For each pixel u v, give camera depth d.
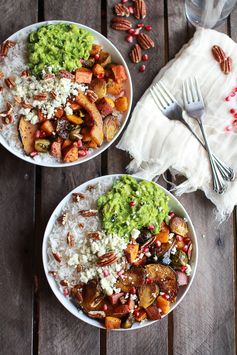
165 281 0.84
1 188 0.87
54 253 0.82
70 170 0.89
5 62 0.84
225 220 0.92
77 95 0.84
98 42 0.87
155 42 0.93
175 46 0.93
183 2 0.94
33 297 0.86
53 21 0.84
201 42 0.91
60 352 0.85
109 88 0.86
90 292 0.81
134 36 0.92
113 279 0.81
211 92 0.92
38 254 0.88
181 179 0.91
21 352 0.85
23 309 0.85
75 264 0.82
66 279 0.82
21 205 0.87
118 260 0.82
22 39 0.84
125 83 0.87
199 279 0.90
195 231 0.91
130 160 0.90
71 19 0.91
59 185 0.88
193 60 0.91
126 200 0.83
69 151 0.83
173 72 0.91
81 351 0.86
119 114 0.87
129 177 0.84
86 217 0.83
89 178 0.89
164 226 0.85
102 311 0.82
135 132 0.89
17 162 0.88
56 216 0.84
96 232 0.82
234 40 0.95
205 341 0.90
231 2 0.89
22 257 0.86
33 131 0.84
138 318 0.83
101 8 0.93
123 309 0.82
